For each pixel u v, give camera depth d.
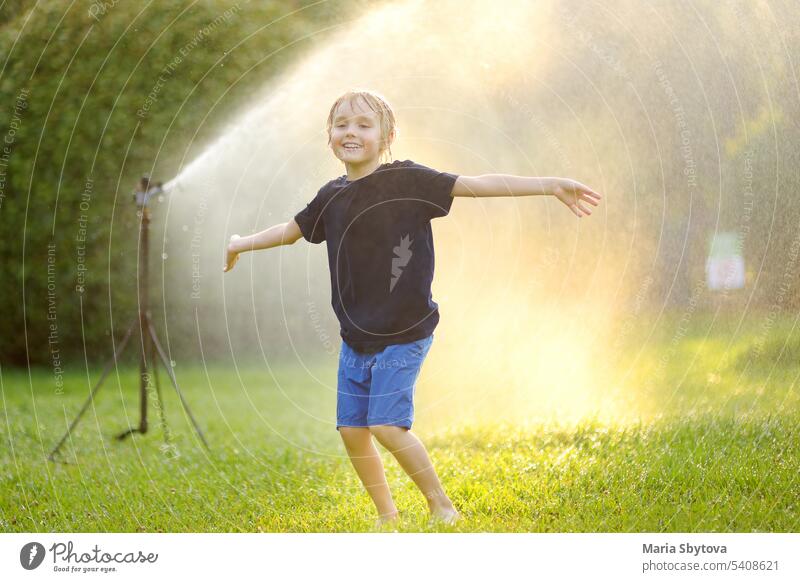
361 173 5.88
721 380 7.82
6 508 6.36
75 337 14.55
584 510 5.95
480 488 6.39
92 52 12.98
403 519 5.84
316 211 5.99
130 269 14.27
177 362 14.81
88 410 10.75
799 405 7.27
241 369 14.68
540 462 6.98
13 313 14.40
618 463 6.67
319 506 6.38
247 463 7.71
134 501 6.48
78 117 12.65
